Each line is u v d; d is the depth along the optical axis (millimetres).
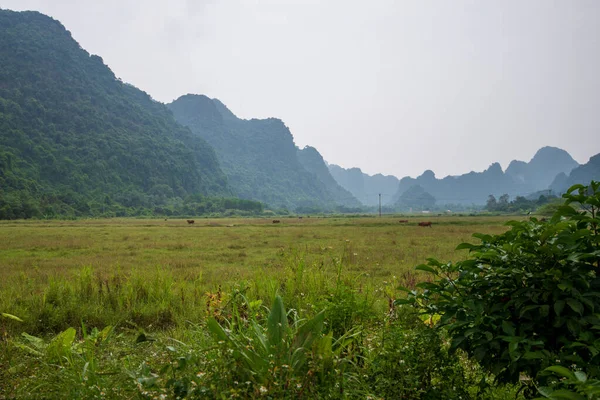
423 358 2777
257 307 4156
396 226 48812
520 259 2576
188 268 12898
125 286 7453
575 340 2398
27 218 96312
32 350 3822
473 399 2861
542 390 1900
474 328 2527
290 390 2389
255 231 39031
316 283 5738
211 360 2711
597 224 2559
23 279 9398
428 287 2947
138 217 128500
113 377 2869
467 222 56844
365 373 3018
